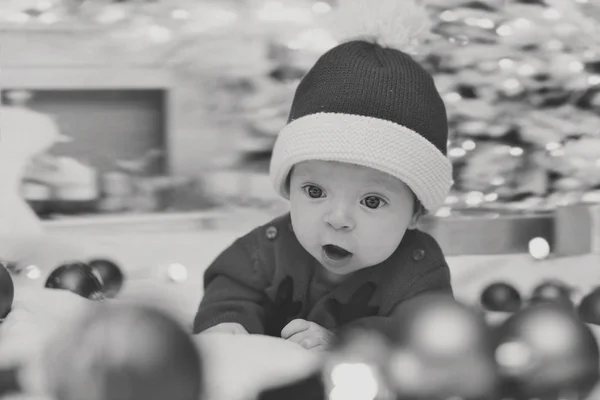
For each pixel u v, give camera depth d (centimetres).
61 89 341
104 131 350
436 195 121
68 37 338
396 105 116
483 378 71
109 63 343
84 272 137
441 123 122
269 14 323
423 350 71
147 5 338
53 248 207
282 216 136
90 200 325
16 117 239
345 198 114
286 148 119
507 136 265
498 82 258
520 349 75
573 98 266
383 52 123
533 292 148
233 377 75
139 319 60
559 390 76
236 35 327
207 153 355
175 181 342
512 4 268
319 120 116
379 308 122
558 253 250
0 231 204
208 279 136
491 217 245
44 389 67
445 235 241
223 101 339
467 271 218
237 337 89
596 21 266
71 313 109
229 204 332
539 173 265
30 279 161
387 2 129
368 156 112
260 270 131
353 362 75
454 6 261
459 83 262
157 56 345
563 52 260
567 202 256
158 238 280
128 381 58
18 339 85
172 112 351
